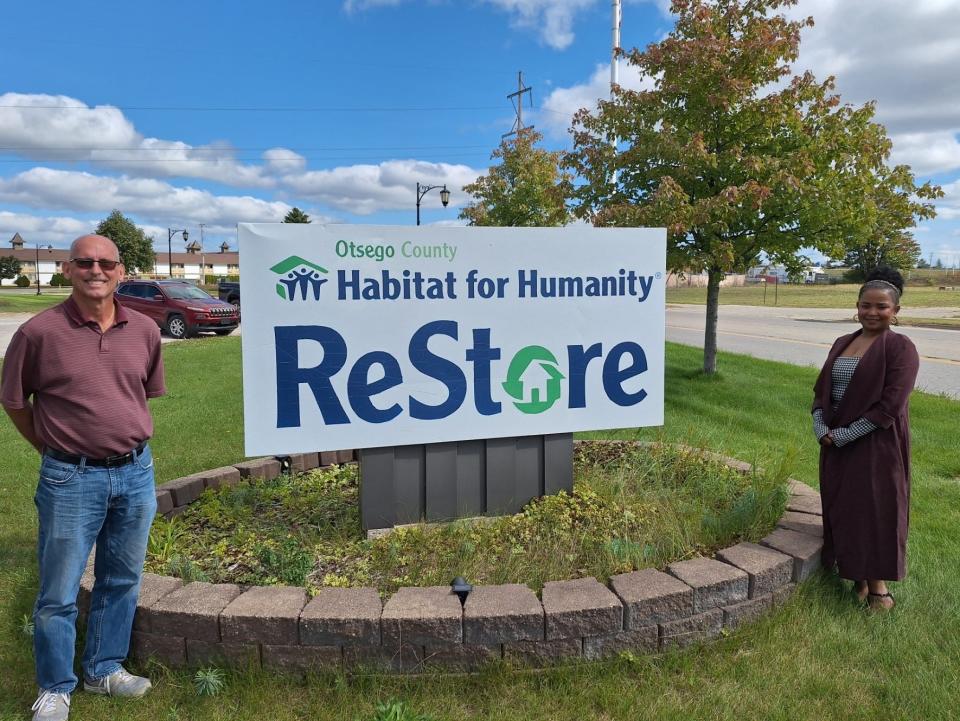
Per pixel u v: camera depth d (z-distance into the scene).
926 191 8.70
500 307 3.82
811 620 3.09
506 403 3.88
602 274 3.97
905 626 3.09
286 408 3.56
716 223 8.49
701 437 6.20
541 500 4.04
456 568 3.22
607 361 4.03
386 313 3.65
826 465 3.36
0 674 2.78
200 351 13.69
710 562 3.11
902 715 2.52
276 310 3.51
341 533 3.75
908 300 38.19
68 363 2.39
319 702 2.56
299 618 2.65
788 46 8.48
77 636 2.93
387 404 3.69
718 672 2.76
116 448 2.49
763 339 17.72
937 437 6.78
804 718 2.52
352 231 3.56
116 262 2.44
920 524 4.35
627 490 4.25
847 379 3.28
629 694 2.62
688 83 8.64
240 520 3.90
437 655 2.69
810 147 8.38
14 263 87.19
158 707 2.57
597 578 3.15
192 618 2.69
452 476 3.88
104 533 2.63
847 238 8.81
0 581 3.52
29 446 6.29
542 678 2.70
